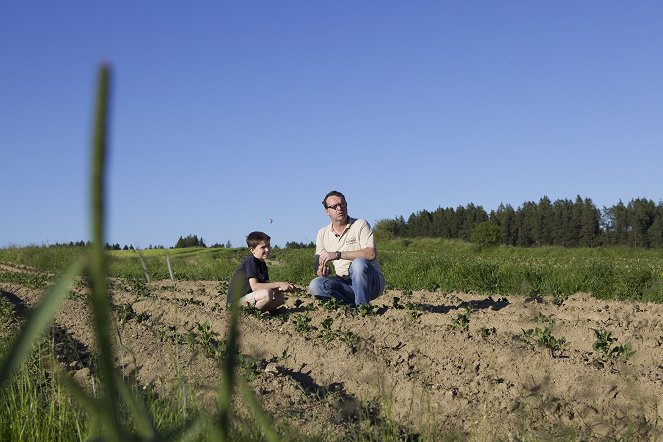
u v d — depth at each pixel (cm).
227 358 55
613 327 791
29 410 390
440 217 11669
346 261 1020
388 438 433
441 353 691
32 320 43
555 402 515
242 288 56
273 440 77
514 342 702
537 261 2383
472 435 472
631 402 505
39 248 3325
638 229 9819
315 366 685
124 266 2205
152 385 440
